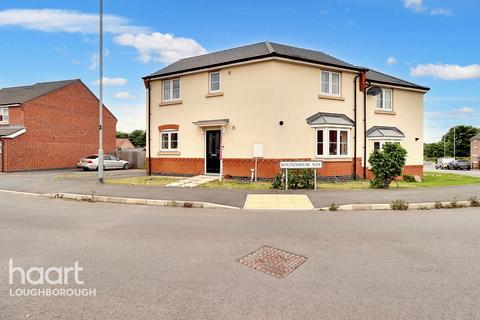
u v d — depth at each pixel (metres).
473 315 3.05
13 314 3.07
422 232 6.13
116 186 12.66
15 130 24.38
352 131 16.14
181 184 13.16
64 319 2.98
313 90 15.15
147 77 17.77
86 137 30.88
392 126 17.73
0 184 14.51
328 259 4.62
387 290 3.60
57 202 9.89
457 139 78.50
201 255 4.78
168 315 3.04
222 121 15.09
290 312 3.10
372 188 12.13
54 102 27.56
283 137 14.36
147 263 4.44
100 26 13.90
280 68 14.33
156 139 17.86
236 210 8.45
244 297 3.42
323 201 9.44
